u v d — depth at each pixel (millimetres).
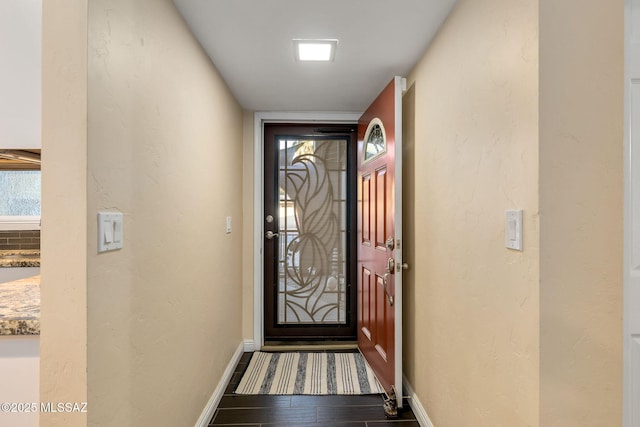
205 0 1400
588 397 978
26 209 2582
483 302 1252
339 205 3033
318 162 3031
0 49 1117
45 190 871
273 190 3012
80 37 866
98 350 920
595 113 973
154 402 1253
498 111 1149
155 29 1249
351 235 3025
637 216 1025
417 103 1975
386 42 1766
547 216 967
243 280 2881
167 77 1355
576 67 969
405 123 2209
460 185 1427
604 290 978
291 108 2822
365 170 2602
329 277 3037
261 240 2941
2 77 1120
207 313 1875
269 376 2402
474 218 1313
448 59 1538
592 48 970
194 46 1667
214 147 2008
